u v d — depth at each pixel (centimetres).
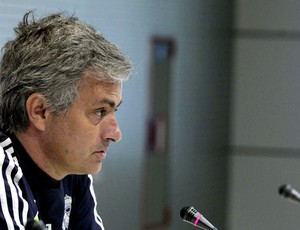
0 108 504
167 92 1568
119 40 1411
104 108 493
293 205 1827
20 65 491
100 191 1376
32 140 501
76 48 482
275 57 1842
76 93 483
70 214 600
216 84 1748
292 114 1844
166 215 1577
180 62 1609
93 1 1335
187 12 1625
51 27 498
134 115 1460
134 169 1464
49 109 488
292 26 1842
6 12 1134
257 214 1830
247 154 1831
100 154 504
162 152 1555
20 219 454
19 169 485
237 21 1814
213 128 1745
